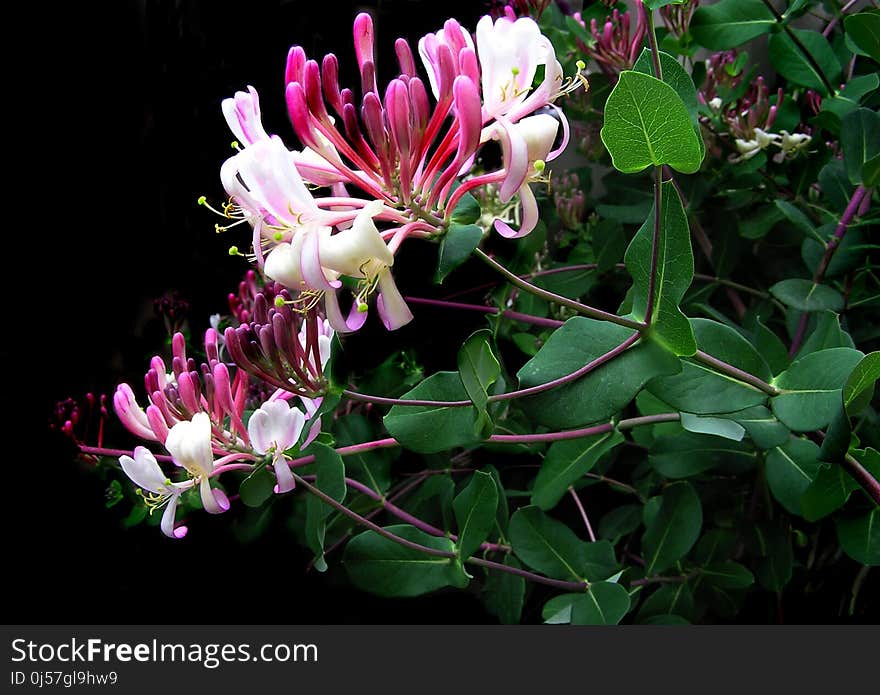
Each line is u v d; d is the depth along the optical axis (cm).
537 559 58
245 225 75
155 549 67
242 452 53
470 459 66
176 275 76
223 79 73
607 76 65
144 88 74
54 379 71
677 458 59
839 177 59
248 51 71
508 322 64
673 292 49
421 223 47
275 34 70
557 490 58
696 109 48
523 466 65
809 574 65
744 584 61
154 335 71
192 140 75
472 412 53
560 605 58
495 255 59
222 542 65
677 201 48
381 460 60
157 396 52
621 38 62
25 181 73
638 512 64
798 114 63
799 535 65
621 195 68
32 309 71
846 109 60
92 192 74
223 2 70
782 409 51
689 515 58
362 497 59
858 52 59
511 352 65
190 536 66
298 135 47
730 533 61
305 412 54
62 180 74
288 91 46
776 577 60
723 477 64
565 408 50
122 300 76
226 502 52
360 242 46
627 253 50
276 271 46
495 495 55
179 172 75
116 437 64
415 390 53
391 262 46
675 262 48
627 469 69
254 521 61
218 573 67
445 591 66
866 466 52
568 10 70
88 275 74
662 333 49
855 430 58
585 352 50
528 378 50
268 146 46
